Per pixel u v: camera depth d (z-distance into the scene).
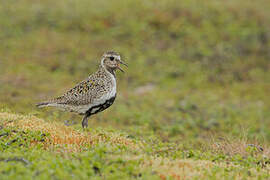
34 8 27.16
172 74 22.16
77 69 21.58
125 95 19.25
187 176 7.31
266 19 27.39
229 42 25.17
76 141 9.19
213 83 21.58
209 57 23.77
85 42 24.36
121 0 28.81
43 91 17.62
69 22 26.05
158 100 18.77
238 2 29.53
